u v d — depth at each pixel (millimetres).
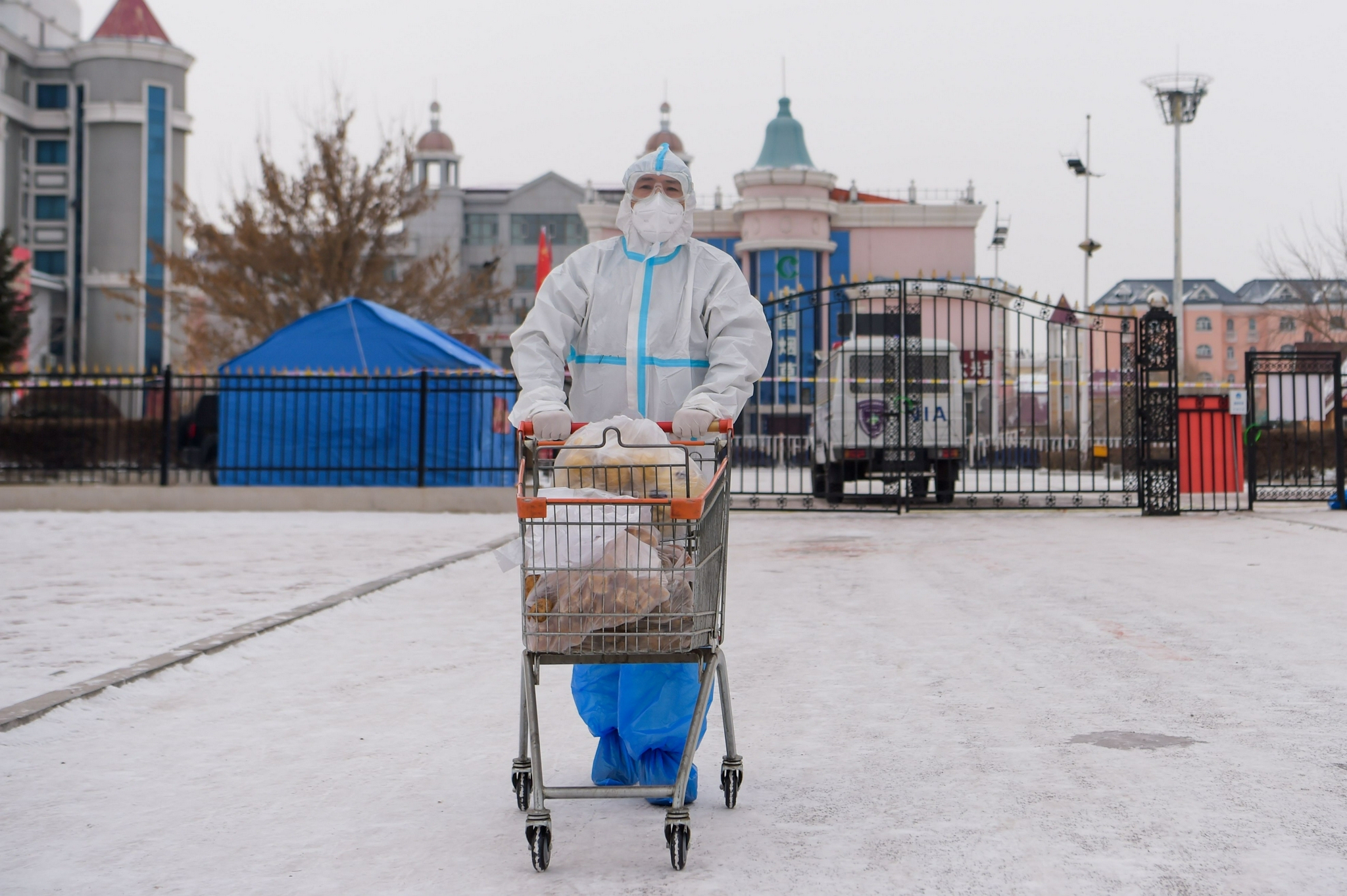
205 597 7898
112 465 17641
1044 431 29391
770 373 36031
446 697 5078
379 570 9539
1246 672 5320
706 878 2861
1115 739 4188
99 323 74562
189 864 3016
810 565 9945
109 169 75312
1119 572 9195
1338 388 15352
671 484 3150
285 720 4668
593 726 3592
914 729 4387
